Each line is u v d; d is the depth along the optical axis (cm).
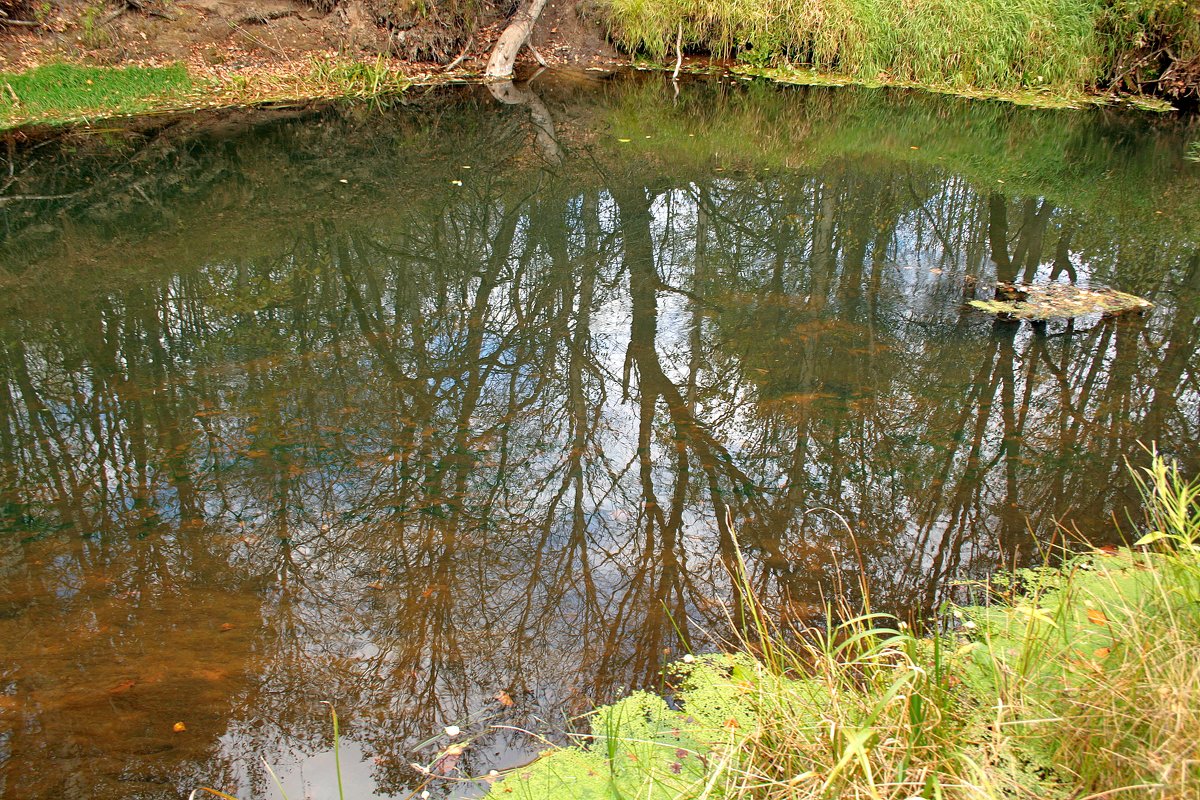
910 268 692
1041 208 839
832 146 1047
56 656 310
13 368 520
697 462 445
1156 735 226
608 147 1012
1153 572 284
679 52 1345
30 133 934
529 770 267
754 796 230
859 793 216
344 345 563
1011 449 454
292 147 964
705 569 366
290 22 1202
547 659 316
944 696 251
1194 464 438
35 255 684
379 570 363
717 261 707
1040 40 1284
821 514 404
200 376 520
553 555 375
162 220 762
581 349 562
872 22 1320
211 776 264
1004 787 230
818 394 505
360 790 262
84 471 427
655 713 290
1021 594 345
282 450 447
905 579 360
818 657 279
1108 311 611
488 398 504
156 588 348
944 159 1006
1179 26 1216
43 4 1053
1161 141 1091
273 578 356
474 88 1230
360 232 750
